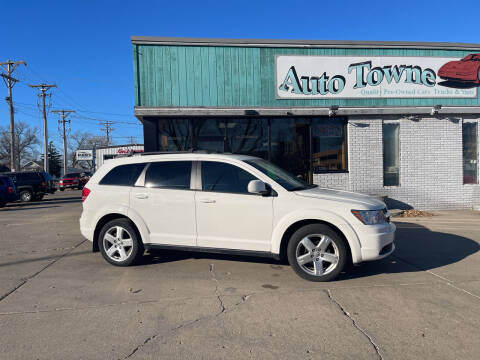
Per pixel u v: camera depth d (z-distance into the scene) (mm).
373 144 10664
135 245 5418
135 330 3418
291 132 10570
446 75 10805
